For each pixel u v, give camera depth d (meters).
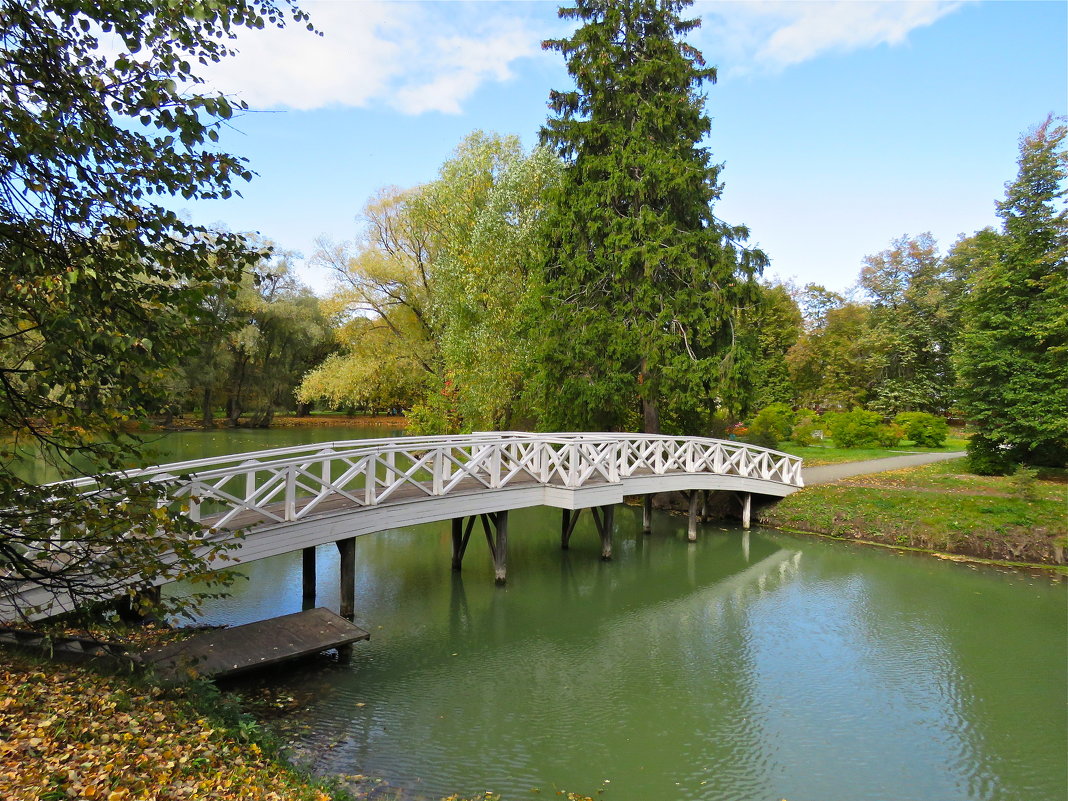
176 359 4.00
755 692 7.75
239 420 37.84
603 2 18.86
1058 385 17.80
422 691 7.50
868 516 15.72
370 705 7.05
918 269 37.06
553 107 19.61
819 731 6.88
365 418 44.28
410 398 32.19
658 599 11.21
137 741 4.27
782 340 38.09
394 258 29.88
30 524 4.13
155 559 4.28
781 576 12.65
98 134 3.47
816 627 9.93
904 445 28.52
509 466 11.94
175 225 3.83
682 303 17.55
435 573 12.30
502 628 9.68
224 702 5.69
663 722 6.98
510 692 7.58
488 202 21.86
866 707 7.43
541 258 19.72
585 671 8.24
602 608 10.71
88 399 3.66
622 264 17.45
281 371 36.47
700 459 15.75
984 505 15.00
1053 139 18.25
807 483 18.52
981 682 8.09
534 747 6.38
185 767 4.14
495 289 20.83
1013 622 10.16
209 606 9.79
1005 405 18.75
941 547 14.45
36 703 4.42
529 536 15.75
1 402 3.75
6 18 3.46
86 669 5.50
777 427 28.05
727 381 17.22
